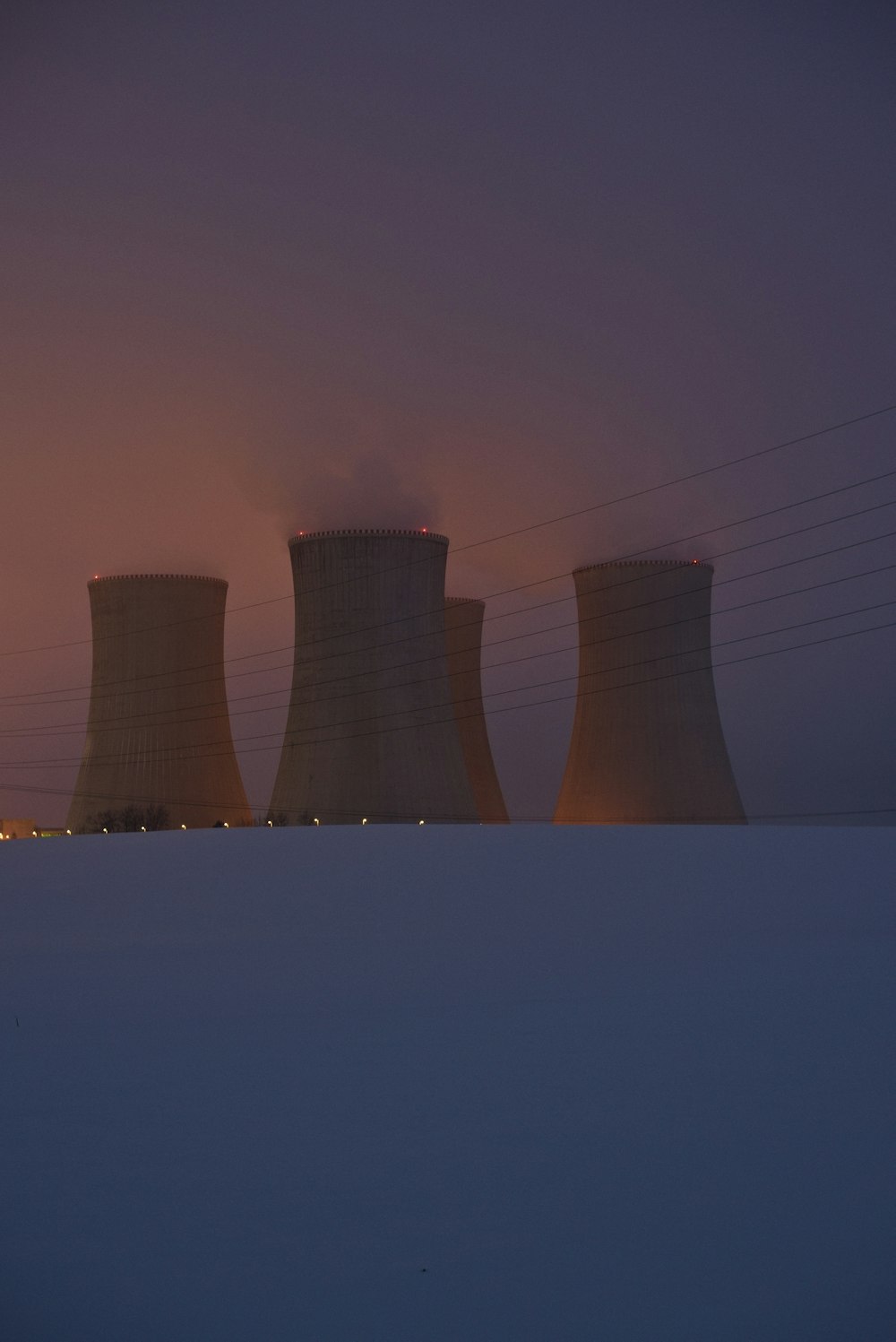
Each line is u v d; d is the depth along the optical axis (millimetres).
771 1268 2617
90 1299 2516
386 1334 2357
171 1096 3744
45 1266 2654
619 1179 3033
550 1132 3357
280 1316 2463
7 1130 3449
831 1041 4129
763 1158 3131
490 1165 3145
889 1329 2367
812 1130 3307
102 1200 2961
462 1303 2494
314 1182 3057
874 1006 4586
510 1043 4254
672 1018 4520
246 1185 3049
